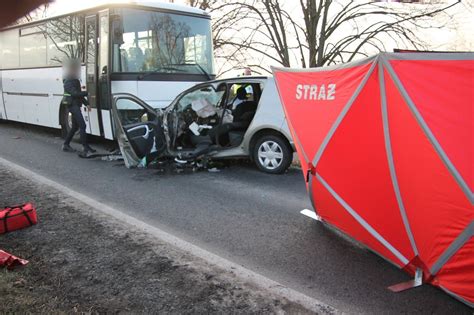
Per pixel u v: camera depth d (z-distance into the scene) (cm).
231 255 414
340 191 402
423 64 310
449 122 291
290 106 455
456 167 283
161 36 882
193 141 793
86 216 496
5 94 1298
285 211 550
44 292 324
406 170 321
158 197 608
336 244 442
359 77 349
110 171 761
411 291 346
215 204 578
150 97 854
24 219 453
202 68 932
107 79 849
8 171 706
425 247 324
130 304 312
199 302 316
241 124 777
